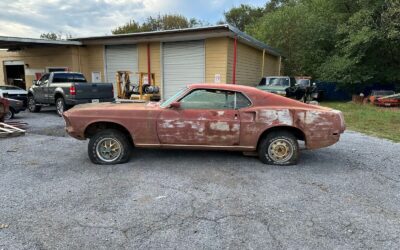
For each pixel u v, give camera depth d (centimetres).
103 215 324
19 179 433
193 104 502
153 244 271
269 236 286
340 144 691
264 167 500
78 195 377
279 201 366
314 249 266
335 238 284
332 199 374
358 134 838
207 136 498
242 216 326
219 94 503
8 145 652
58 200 361
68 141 696
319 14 2256
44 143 673
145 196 376
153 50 1530
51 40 1499
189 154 575
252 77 1716
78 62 1661
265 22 2338
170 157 554
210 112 496
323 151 619
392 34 1555
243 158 550
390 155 592
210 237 283
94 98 1109
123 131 527
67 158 548
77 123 506
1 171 470
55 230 293
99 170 479
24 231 290
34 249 261
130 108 512
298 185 420
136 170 480
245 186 414
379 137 792
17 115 1180
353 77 1856
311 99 1988
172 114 497
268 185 419
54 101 1156
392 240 283
